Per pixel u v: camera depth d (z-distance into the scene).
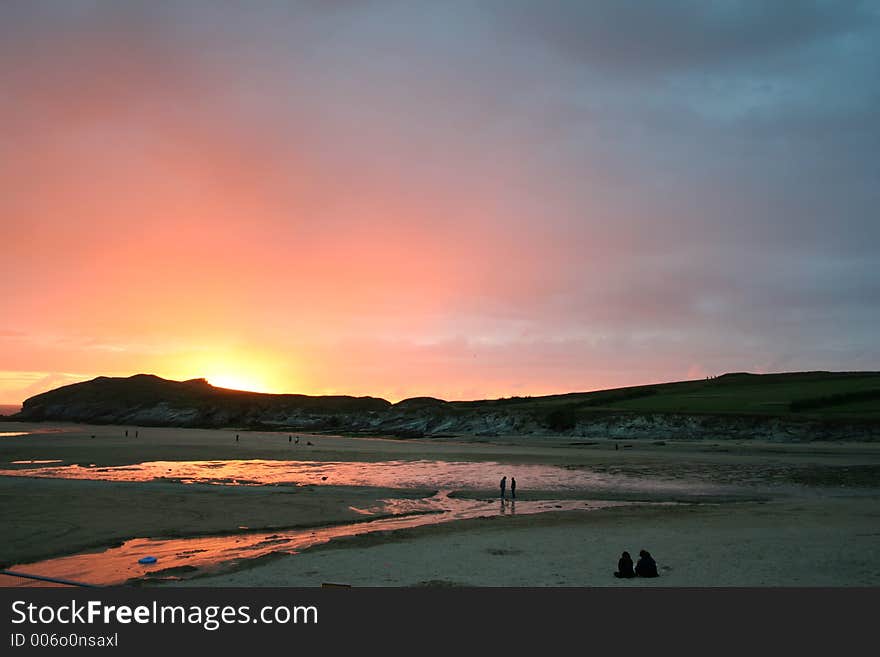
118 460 57.53
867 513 29.91
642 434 93.88
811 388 119.69
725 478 45.66
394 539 24.41
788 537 23.38
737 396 118.50
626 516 30.00
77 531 26.11
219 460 58.78
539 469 51.94
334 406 177.00
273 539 25.17
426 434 116.69
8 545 23.70
